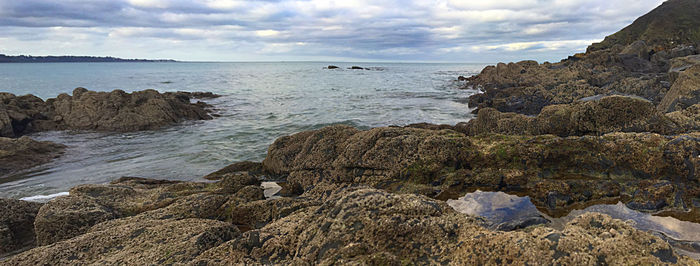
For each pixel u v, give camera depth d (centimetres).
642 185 714
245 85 5519
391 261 358
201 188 966
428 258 375
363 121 2231
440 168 877
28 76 8619
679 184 694
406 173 886
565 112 1085
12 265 496
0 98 2302
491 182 818
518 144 862
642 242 351
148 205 805
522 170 827
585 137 824
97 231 612
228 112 2730
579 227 379
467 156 879
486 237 369
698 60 2755
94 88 5250
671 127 926
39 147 1539
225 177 1002
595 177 785
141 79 7488
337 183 948
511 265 339
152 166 1364
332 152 1004
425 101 3222
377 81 6294
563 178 796
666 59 4375
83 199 773
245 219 736
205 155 1500
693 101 1368
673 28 7769
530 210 710
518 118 1216
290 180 1027
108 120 2114
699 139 707
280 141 1159
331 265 362
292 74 9369
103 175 1276
